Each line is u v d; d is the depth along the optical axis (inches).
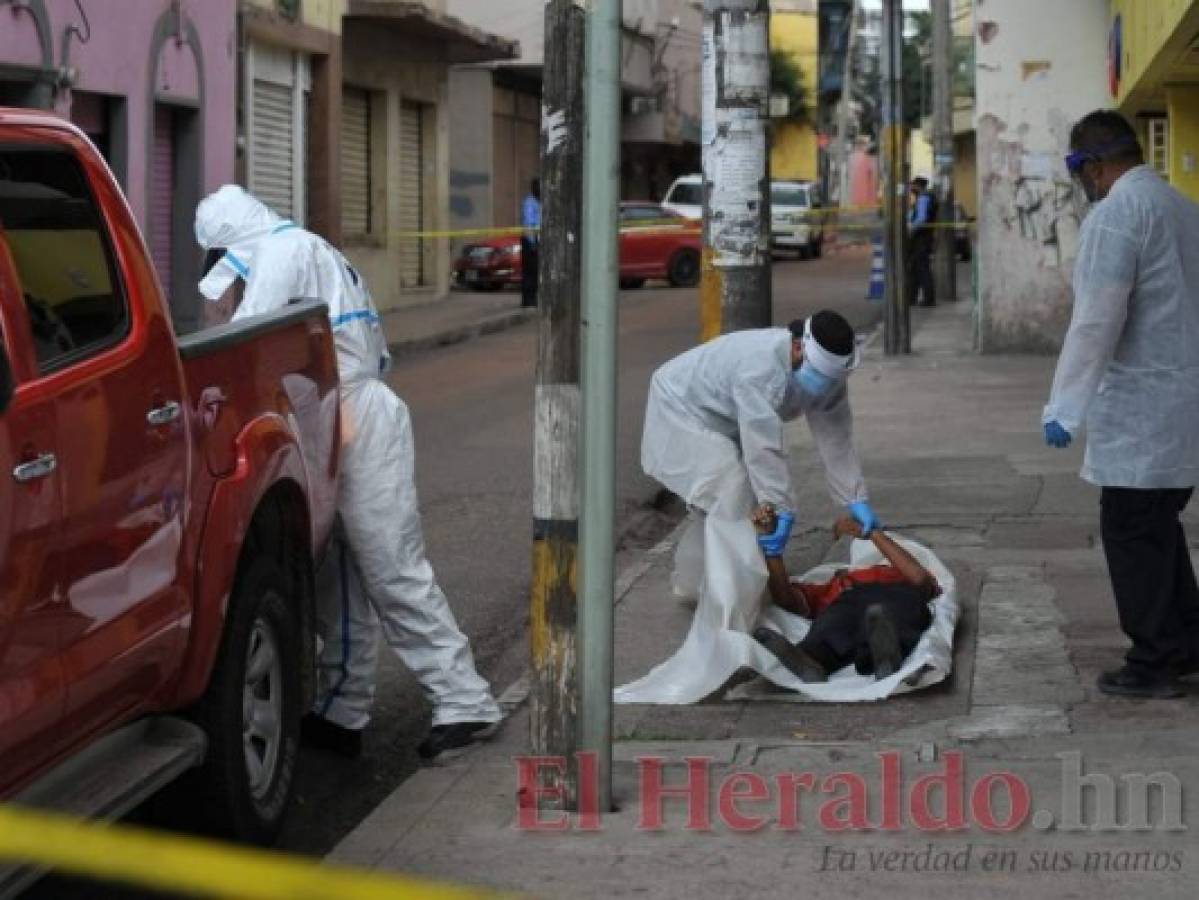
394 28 1248.2
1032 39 839.7
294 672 250.5
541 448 236.1
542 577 238.5
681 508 520.1
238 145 968.3
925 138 2679.6
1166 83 680.4
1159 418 276.5
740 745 269.7
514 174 1710.1
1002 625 339.0
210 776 226.5
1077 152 285.6
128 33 825.5
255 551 243.0
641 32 1979.6
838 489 334.6
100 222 216.2
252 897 142.6
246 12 997.2
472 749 277.0
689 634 316.5
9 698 179.5
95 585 196.4
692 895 212.1
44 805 194.1
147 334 214.8
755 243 451.2
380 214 1278.3
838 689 293.4
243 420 237.0
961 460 546.3
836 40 3201.3
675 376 329.7
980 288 872.9
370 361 282.0
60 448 190.2
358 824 254.1
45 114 216.2
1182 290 276.5
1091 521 446.9
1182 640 287.7
